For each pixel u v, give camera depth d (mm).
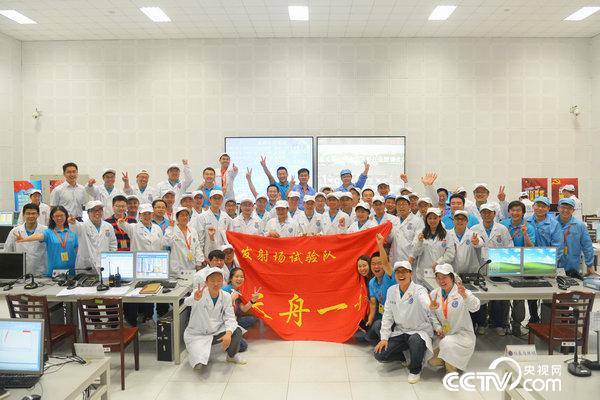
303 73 10688
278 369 5008
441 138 10711
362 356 5336
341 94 10680
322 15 9227
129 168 10922
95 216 5980
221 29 10094
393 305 4988
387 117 10688
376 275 5457
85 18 9430
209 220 6934
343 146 10680
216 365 5133
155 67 10797
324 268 5945
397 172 10688
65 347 5602
